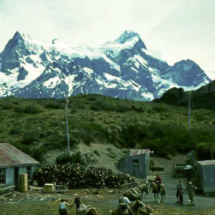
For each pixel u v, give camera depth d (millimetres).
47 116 82688
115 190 35312
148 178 44875
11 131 63812
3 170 32250
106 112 98000
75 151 48281
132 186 38344
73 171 37750
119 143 66062
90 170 38219
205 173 33938
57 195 31484
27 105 96125
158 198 28438
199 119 102125
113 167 46438
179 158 63594
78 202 22281
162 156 64625
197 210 25078
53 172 37750
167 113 109250
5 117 81062
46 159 45781
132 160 46438
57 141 50344
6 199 28938
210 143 58406
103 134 63531
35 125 69938
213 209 25453
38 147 49562
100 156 50312
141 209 22312
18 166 34438
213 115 110125
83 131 59000
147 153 47875
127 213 20781
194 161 50594
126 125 75688
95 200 29031
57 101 117188
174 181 44594
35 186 36188
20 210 24109
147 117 97000
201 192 35094
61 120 76562
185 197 31969
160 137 72125
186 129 79812
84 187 36875
